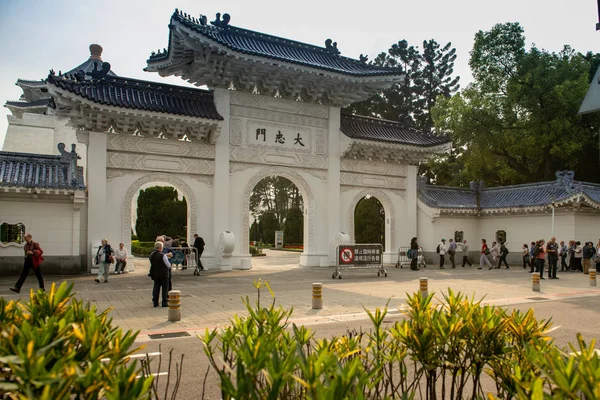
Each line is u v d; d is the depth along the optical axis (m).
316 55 28.33
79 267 20.95
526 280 21.23
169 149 23.64
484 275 23.59
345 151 27.73
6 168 20.72
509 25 39.19
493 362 4.06
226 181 24.64
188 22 21.88
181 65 25.86
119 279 19.59
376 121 30.72
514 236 31.14
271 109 26.27
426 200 31.31
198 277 21.02
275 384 2.81
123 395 2.69
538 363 3.20
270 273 23.06
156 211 41.25
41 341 2.96
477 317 4.27
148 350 8.53
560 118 36.31
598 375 2.61
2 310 3.88
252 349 3.27
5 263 19.89
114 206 22.31
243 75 24.75
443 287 18.00
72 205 21.00
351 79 26.48
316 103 27.73
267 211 71.62
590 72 43.34
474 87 40.94
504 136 38.88
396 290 16.84
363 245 21.91
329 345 3.91
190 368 7.48
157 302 13.17
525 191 31.86
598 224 29.33
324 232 27.53
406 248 29.97
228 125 24.92
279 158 26.30
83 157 37.94
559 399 2.55
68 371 2.67
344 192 28.52
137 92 23.53
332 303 13.79
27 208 20.30
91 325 3.41
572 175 29.31
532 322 4.25
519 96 37.66
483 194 34.06
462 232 32.44
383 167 29.97
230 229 24.80
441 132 41.06
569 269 27.36
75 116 21.48
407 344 4.23
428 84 53.84
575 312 12.68
